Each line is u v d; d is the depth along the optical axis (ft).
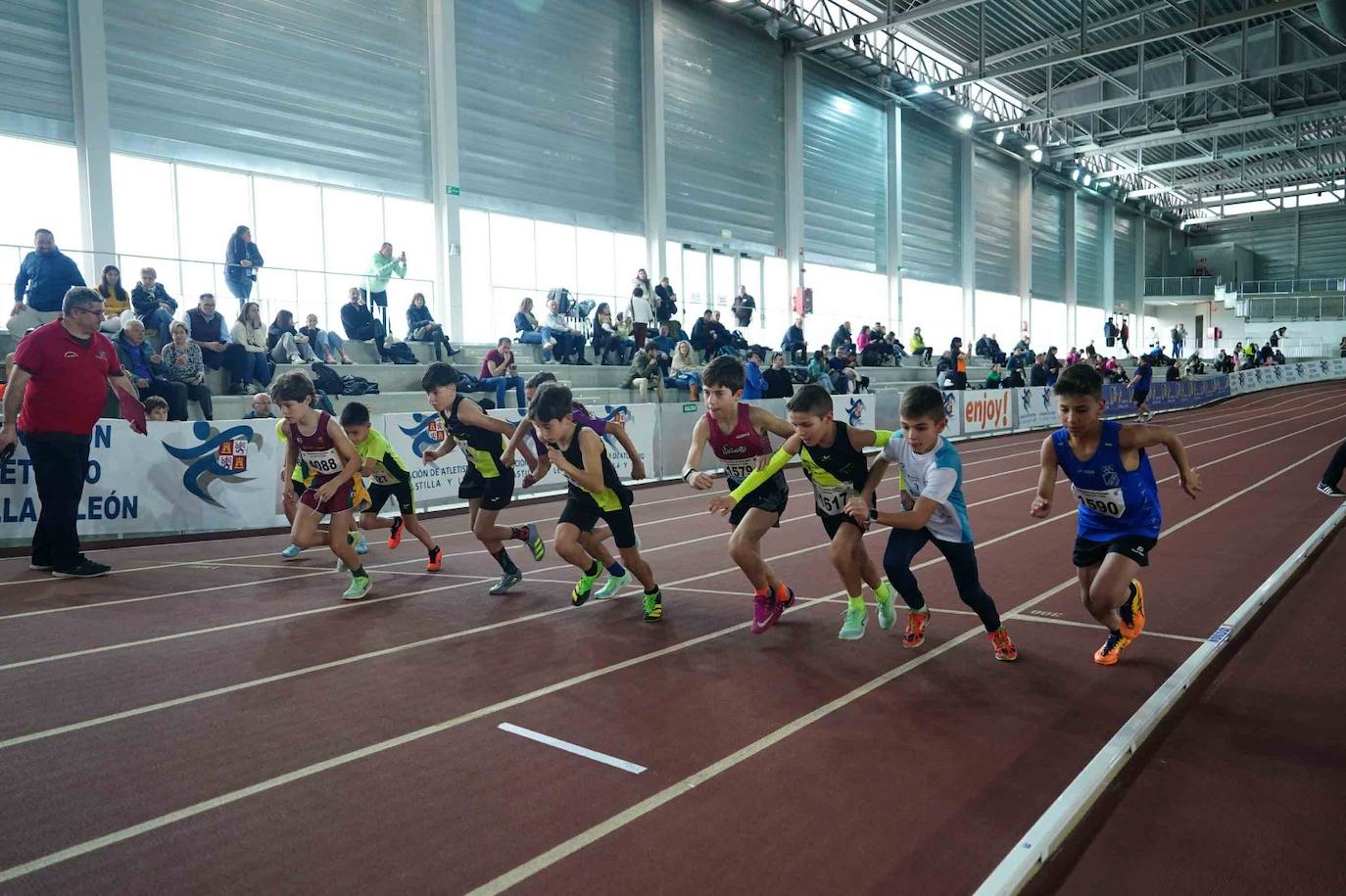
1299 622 16.22
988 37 82.79
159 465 28.09
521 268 58.13
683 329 65.62
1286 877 8.06
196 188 43.78
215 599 19.34
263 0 45.73
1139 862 8.37
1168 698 11.76
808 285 79.82
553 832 8.89
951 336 100.17
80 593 19.98
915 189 93.20
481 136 55.16
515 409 36.76
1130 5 77.36
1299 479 36.70
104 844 8.75
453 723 11.91
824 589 19.75
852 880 7.93
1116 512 13.20
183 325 32.83
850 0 74.33
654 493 39.11
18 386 20.79
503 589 19.80
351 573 20.98
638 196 64.95
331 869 8.24
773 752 10.77
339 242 49.42
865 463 15.02
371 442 21.43
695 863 8.27
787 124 76.59
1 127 37.52
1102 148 104.94
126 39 41.09
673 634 16.19
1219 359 116.37
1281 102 92.99
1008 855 8.10
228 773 10.41
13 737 11.53
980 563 22.02
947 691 12.80
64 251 39.37
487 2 55.16
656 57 64.49
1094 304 135.54
